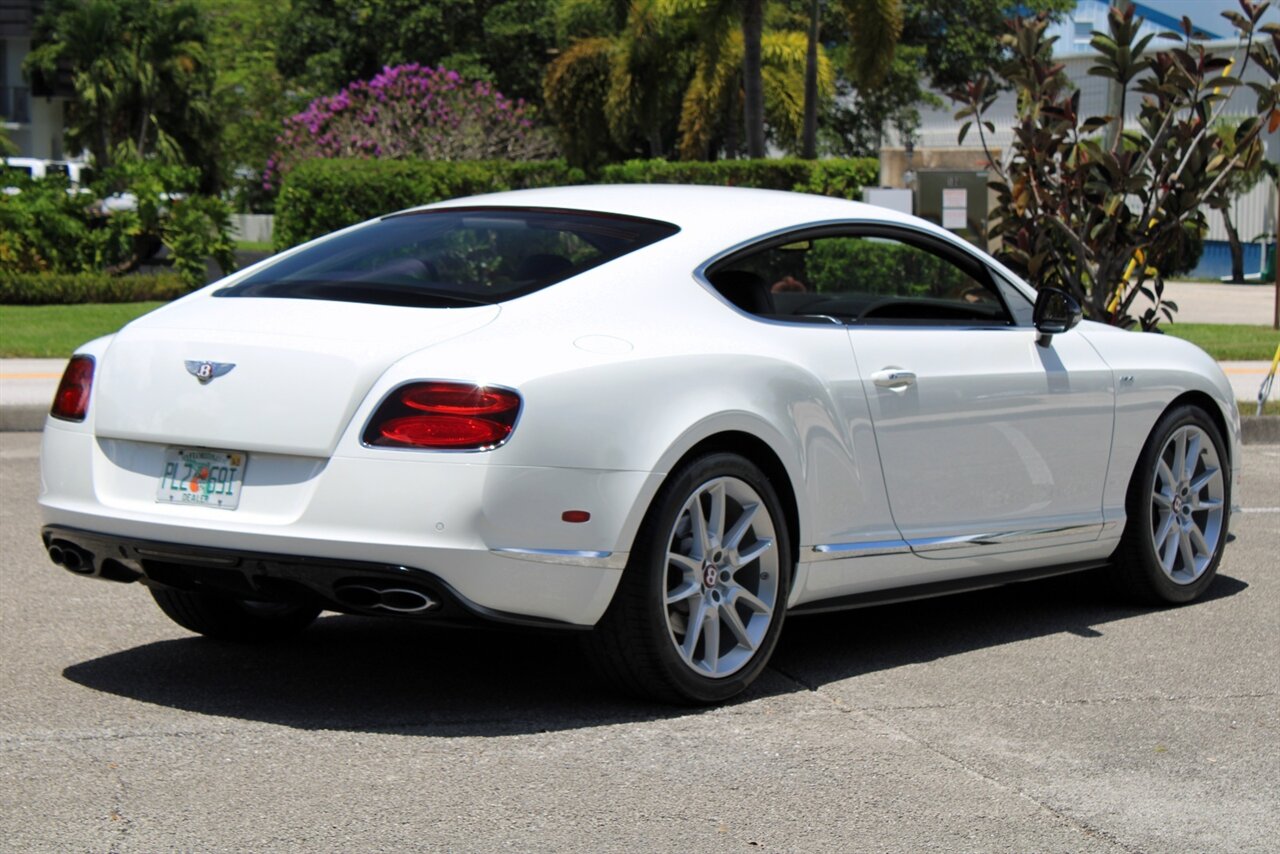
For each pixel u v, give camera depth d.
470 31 57.41
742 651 5.01
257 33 62.56
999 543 5.81
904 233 5.77
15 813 3.85
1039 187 11.82
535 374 4.45
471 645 5.68
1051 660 5.66
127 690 4.99
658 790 4.14
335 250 5.28
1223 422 6.81
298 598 4.55
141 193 21.80
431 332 4.54
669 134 50.00
